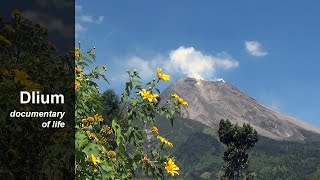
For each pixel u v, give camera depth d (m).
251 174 68.19
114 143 4.89
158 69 5.13
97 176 4.30
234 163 68.81
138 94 4.95
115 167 4.53
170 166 4.86
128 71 5.00
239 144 68.81
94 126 4.79
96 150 4.08
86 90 4.95
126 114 4.89
